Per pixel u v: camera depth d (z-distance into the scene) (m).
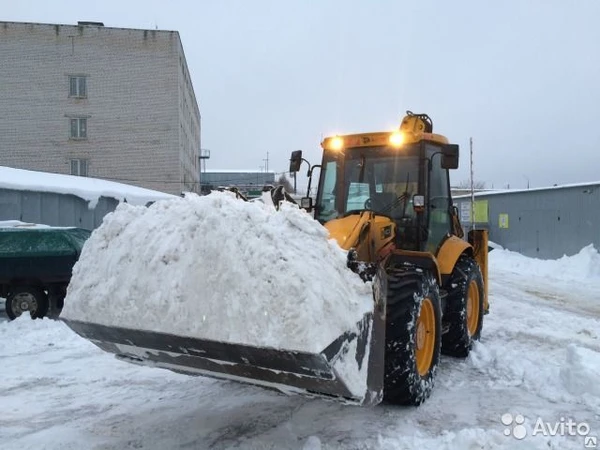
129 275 3.85
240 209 3.66
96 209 16.75
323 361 3.18
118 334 3.87
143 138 38.75
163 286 3.66
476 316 6.74
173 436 4.08
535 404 4.71
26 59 37.12
